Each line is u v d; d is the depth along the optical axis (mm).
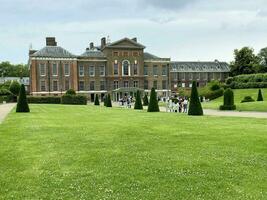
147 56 104812
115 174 10773
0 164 12328
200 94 78062
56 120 28047
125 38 100938
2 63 176625
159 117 30656
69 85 95875
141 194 9062
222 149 14383
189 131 19922
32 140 17297
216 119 28094
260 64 122062
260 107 43125
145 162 12172
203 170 11117
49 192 9312
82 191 9336
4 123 25781
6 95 82875
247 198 8750
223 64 121188
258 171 11023
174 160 12414
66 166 11891
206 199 8711
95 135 18734
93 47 107562
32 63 92875
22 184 9969
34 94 92625
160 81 105250
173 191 9266
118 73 100688
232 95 44344
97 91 99562
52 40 96312
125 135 18562
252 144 15406
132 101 80500
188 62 118188
